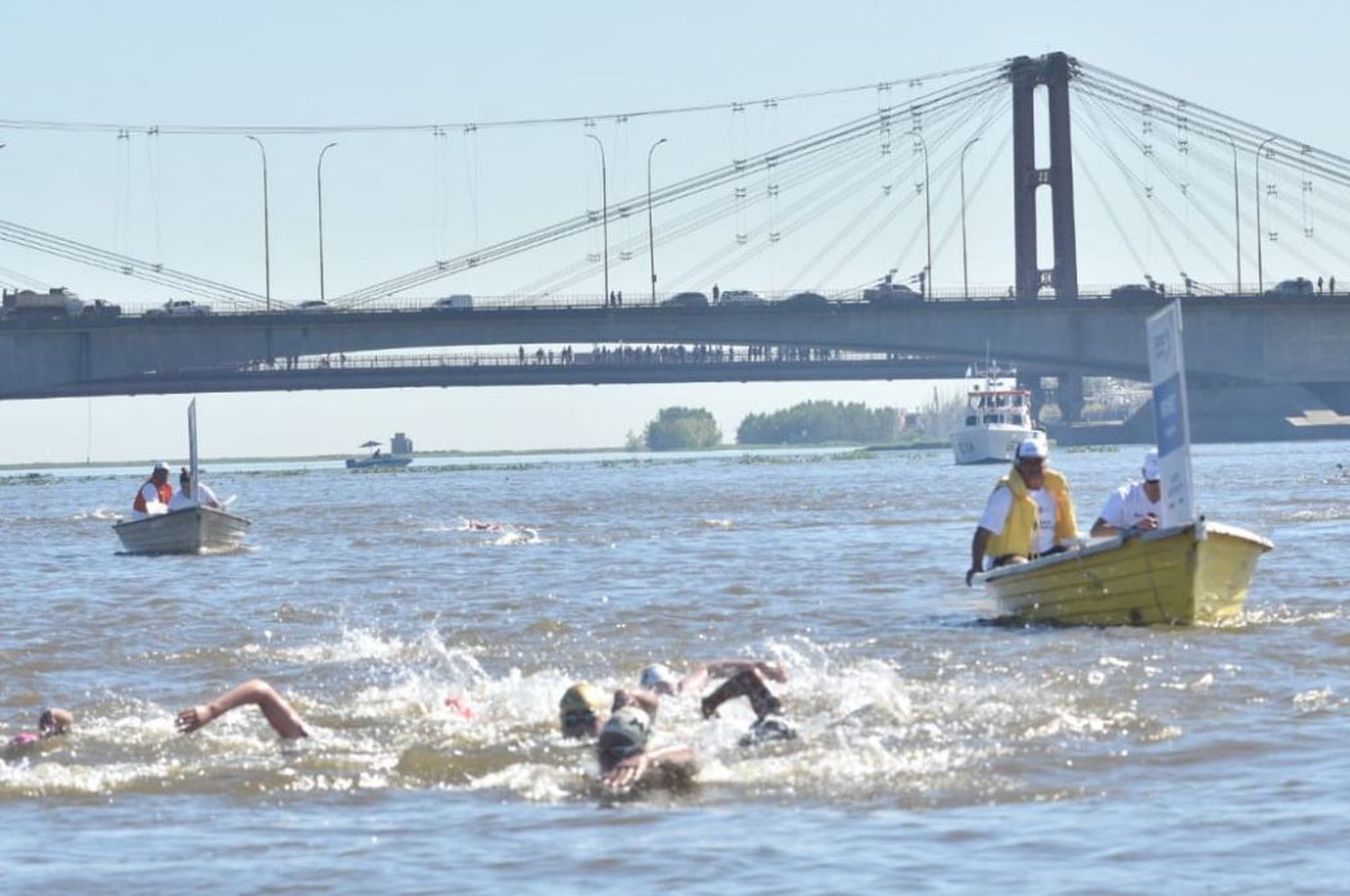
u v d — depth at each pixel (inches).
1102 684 1800.0
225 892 1098.1
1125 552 2310.5
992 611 2645.2
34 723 1758.1
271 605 3004.4
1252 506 5570.9
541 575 3526.1
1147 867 1106.7
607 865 1146.7
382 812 1316.4
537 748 1523.1
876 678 1817.2
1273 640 2151.8
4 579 3769.7
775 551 4077.3
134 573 3892.7
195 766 1477.6
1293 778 1343.5
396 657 2217.0
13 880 1134.4
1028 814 1256.8
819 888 1083.9
